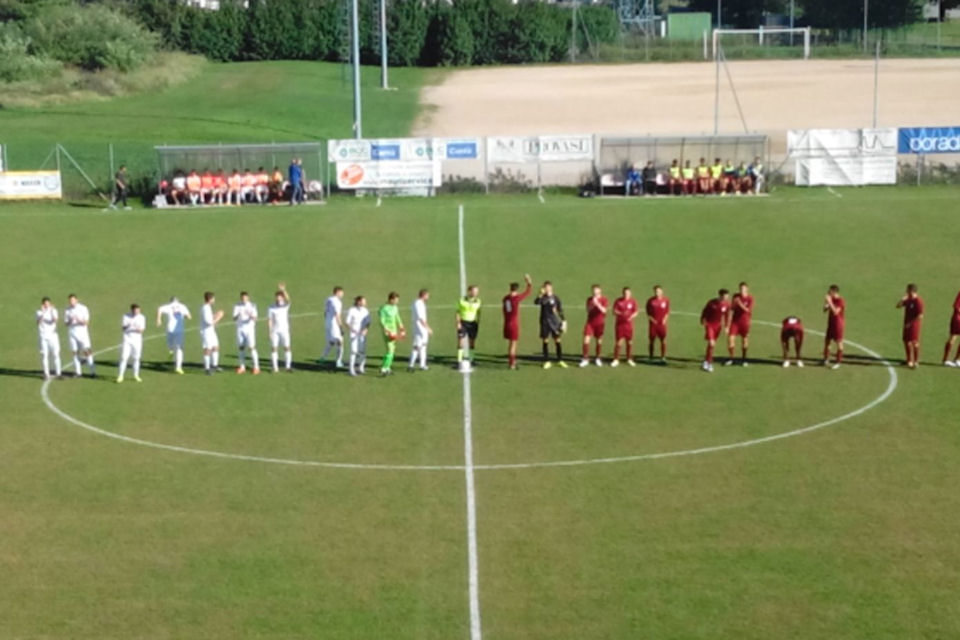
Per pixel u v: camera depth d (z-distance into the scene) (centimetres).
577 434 3034
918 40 12794
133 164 6844
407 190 6322
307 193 6247
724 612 2073
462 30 11900
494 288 4766
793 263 5044
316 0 12369
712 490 2639
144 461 2870
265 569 2262
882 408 3225
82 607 2114
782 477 2712
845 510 2511
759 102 9119
